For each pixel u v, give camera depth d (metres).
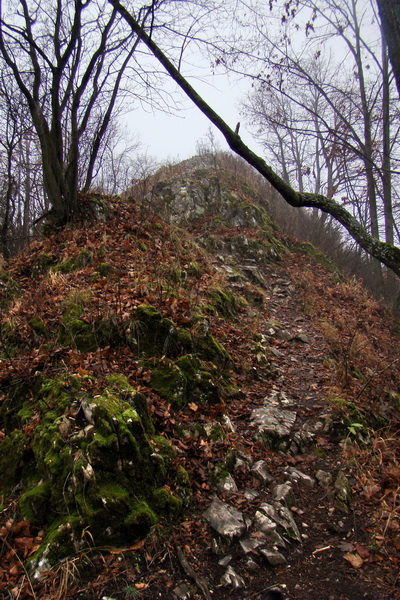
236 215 14.72
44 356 4.69
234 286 9.79
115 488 3.35
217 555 3.27
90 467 3.31
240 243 12.97
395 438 5.03
